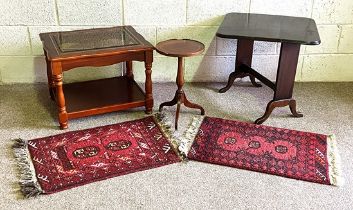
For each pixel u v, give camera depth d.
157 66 3.29
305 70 3.37
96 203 2.05
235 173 2.28
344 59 3.31
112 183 2.19
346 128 2.72
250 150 2.46
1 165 2.30
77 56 2.47
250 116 2.86
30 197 2.08
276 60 3.32
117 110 2.79
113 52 2.54
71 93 2.94
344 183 2.21
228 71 3.36
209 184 2.20
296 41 2.44
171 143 2.53
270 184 2.20
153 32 3.17
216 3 3.09
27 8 3.00
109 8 3.06
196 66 3.32
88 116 2.81
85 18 3.08
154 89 3.23
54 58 2.43
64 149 2.45
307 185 2.20
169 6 3.08
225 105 3.01
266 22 2.84
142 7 3.07
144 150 2.46
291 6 3.12
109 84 3.11
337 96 3.16
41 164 2.32
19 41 3.11
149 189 2.15
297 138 2.59
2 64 3.18
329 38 3.23
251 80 3.27
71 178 2.21
